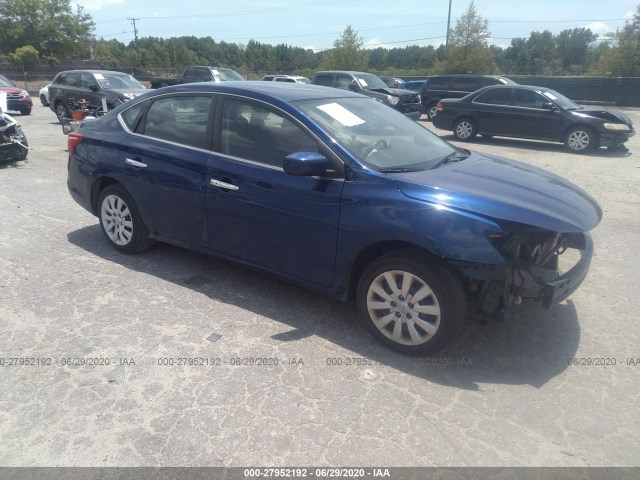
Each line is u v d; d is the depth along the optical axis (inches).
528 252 126.4
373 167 133.6
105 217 193.5
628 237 231.8
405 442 102.0
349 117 154.6
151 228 180.2
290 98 151.1
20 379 119.0
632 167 407.2
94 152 189.5
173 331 140.9
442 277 120.6
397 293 129.3
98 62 1748.3
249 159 150.5
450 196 122.1
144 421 106.3
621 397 117.2
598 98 1291.8
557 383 122.0
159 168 168.9
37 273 176.2
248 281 173.6
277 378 121.3
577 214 125.6
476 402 114.3
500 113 528.4
